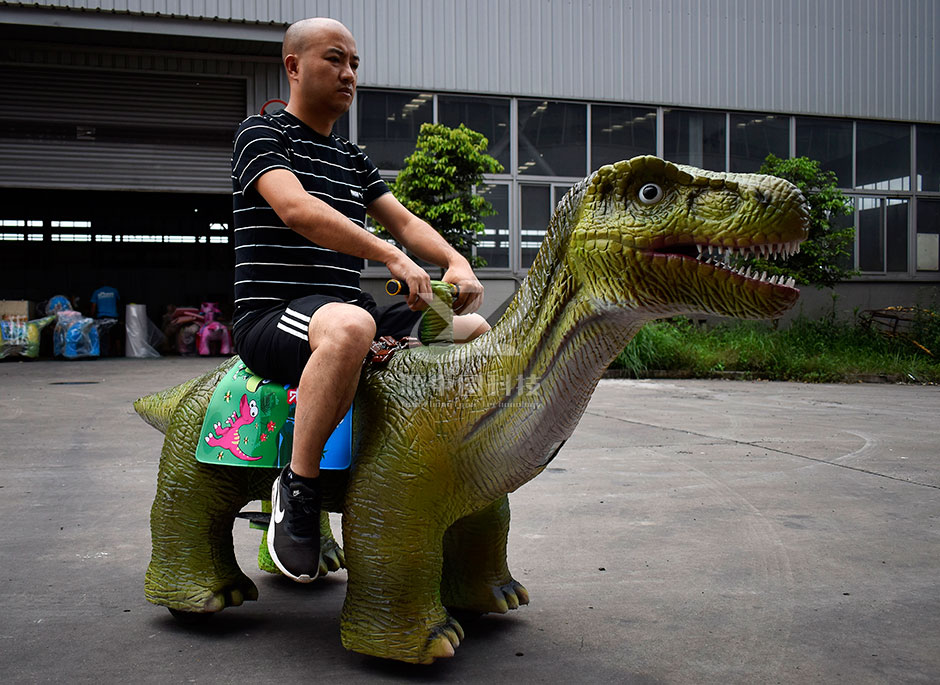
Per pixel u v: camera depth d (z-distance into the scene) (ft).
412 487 6.35
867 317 49.16
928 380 36.83
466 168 39.24
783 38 49.88
